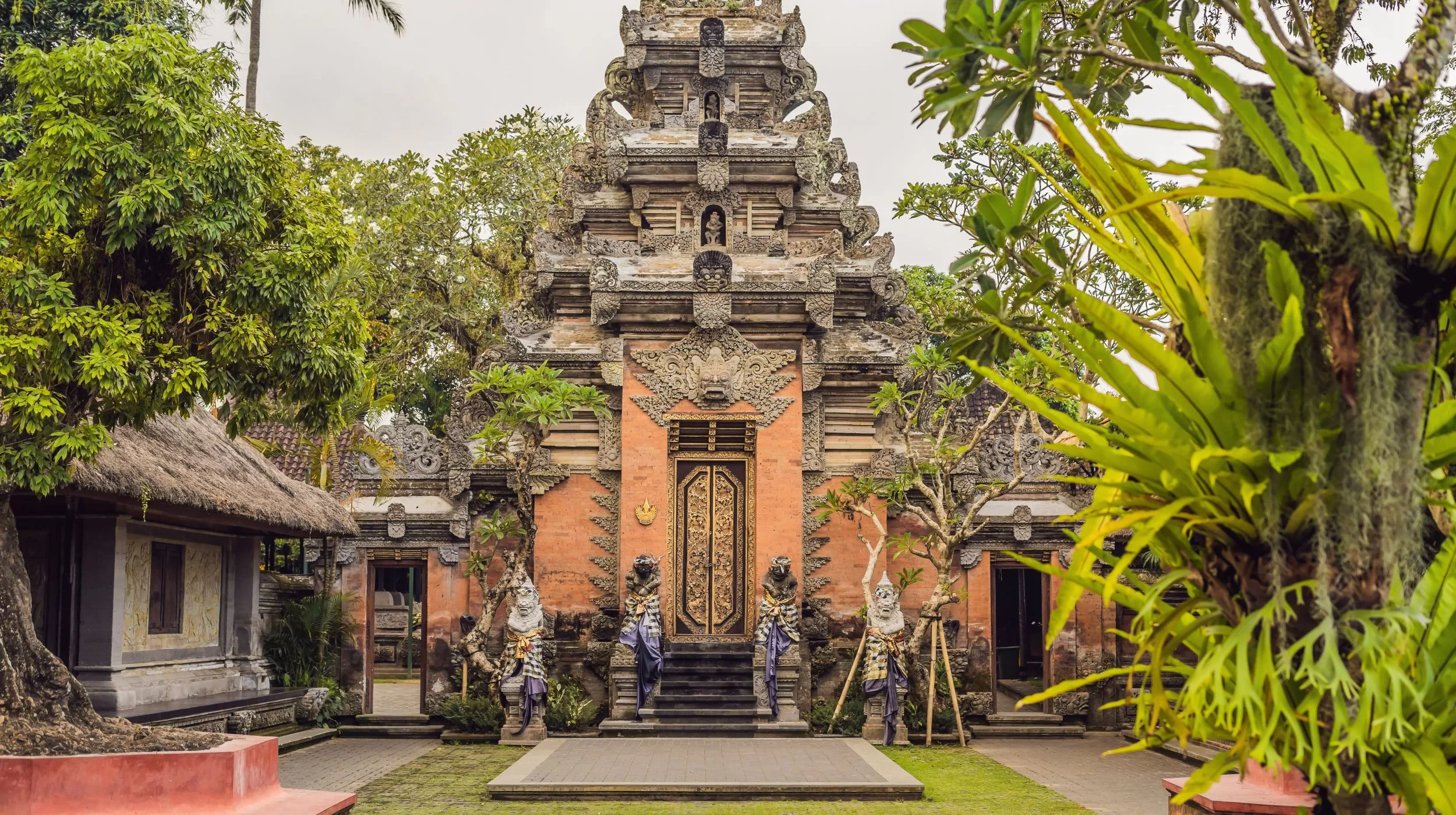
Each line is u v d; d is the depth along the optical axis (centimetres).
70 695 1139
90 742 1085
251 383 1267
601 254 2170
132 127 1133
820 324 2072
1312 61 354
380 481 2150
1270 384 307
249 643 2033
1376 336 297
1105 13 427
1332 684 289
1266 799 969
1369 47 762
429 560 2123
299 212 1277
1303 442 305
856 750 1744
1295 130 304
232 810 1052
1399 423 301
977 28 372
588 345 2144
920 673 1978
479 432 2153
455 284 3170
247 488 1794
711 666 2022
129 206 1100
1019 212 457
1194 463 300
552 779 1467
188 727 1656
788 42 2283
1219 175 302
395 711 2252
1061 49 375
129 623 1703
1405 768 318
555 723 1983
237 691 1981
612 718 1959
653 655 1962
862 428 2150
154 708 1661
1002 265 463
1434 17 341
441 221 3070
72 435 1090
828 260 2078
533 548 2105
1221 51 416
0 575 1122
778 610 1980
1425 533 355
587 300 2195
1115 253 374
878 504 2114
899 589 1983
